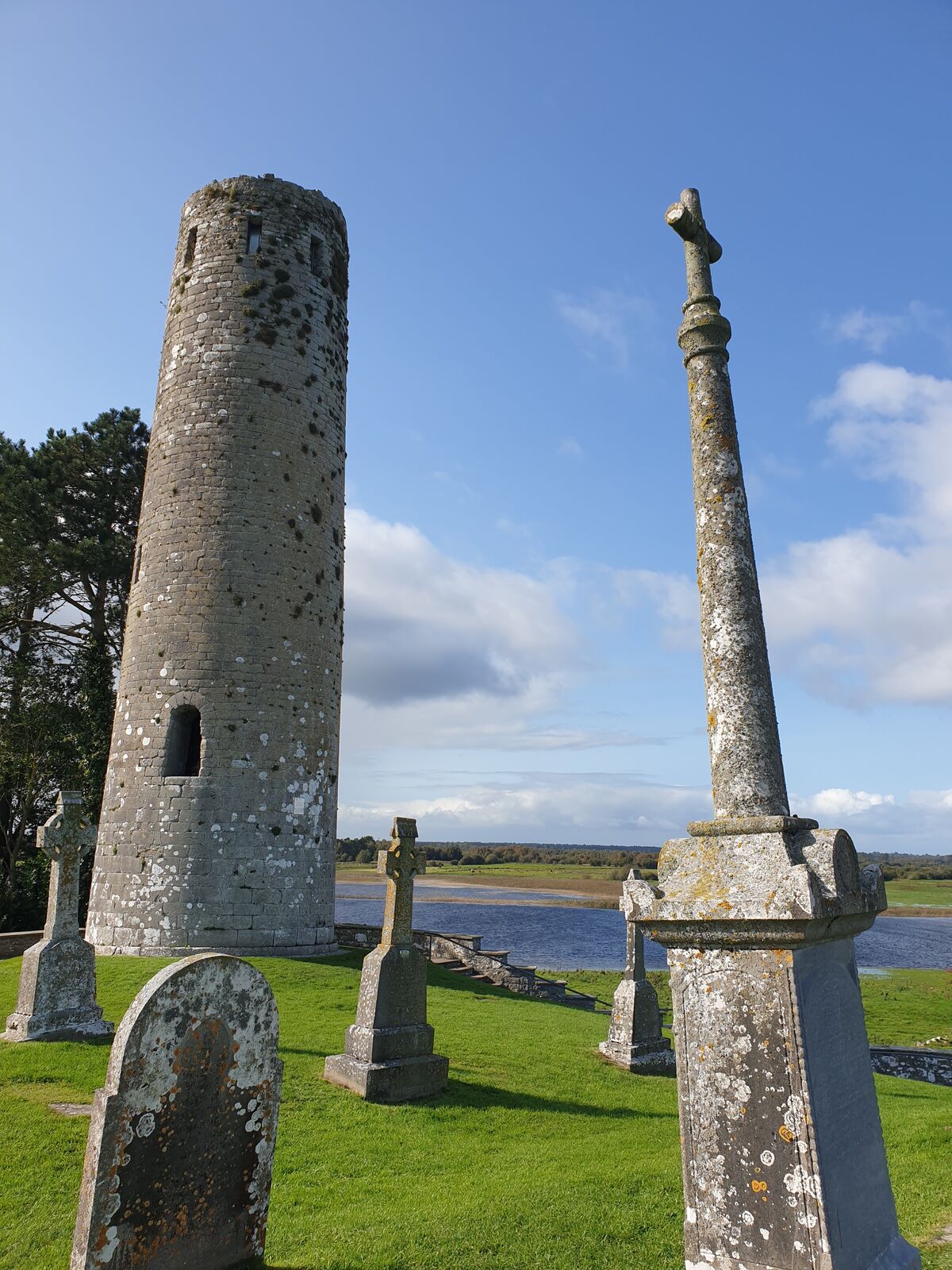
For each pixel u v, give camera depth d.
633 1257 5.36
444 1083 9.84
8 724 27.27
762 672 4.55
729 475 4.88
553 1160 7.58
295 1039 11.41
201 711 17.56
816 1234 3.46
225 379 19.45
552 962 38.72
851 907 3.92
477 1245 5.52
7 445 30.08
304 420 20.00
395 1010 9.71
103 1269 4.46
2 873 28.22
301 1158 7.43
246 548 18.55
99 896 17.41
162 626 18.20
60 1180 6.66
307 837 18.03
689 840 4.29
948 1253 5.21
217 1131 5.03
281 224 20.91
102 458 29.84
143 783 17.39
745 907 3.75
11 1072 9.23
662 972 30.91
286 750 18.05
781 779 4.38
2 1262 5.38
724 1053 3.82
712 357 5.15
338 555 20.69
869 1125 4.07
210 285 20.27
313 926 17.80
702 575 4.82
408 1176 7.17
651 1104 10.28
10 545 27.66
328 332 21.22
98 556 28.00
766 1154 3.64
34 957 10.91
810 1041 3.70
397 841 10.18
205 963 5.08
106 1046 10.55
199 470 18.92
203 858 16.78
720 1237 3.69
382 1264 5.25
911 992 29.56
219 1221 4.99
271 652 18.30
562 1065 11.69
